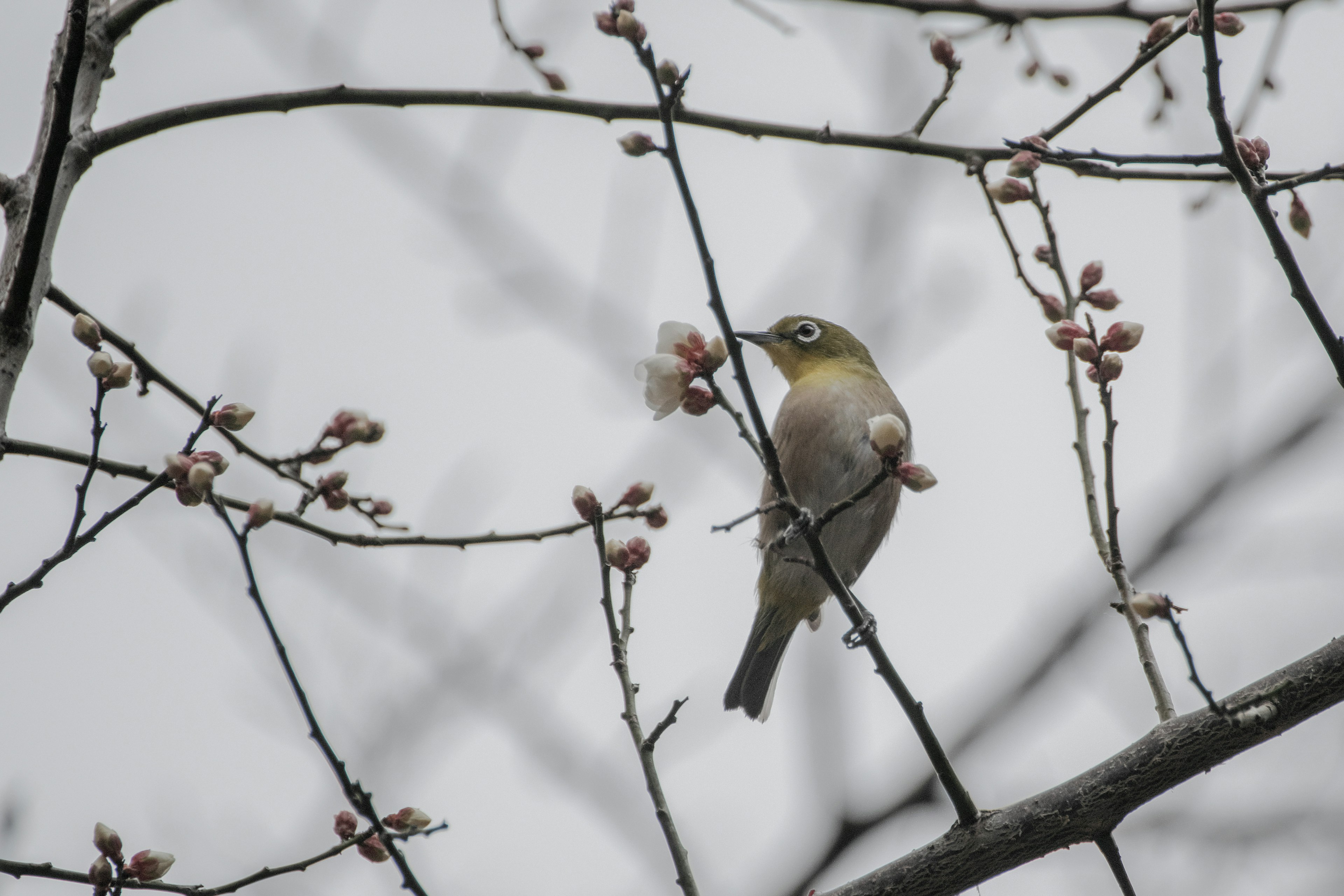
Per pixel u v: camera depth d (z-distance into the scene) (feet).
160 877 22.95
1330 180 24.68
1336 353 24.77
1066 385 31.32
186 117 30.25
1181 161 28.89
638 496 27.68
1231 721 22.82
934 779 45.70
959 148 33.27
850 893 26.17
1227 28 30.96
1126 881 25.99
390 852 22.80
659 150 21.80
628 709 25.31
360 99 31.96
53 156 24.44
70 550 22.67
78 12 24.22
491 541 30.01
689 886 23.36
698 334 23.79
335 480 28.78
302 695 22.54
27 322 25.54
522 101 32.89
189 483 22.16
